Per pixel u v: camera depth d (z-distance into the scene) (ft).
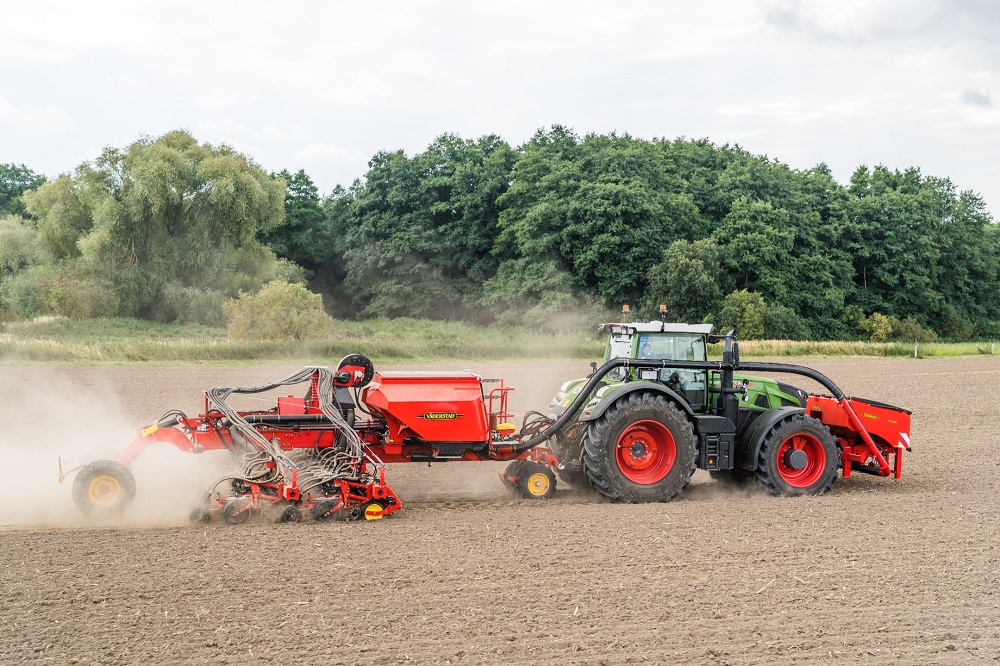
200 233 161.58
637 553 24.11
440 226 210.79
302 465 28.99
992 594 21.18
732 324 169.07
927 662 17.29
